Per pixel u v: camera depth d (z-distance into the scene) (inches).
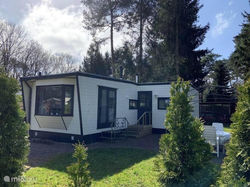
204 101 783.7
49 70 1201.4
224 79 903.7
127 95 463.8
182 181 127.8
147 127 455.2
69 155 262.7
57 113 345.1
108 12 721.6
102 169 209.0
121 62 786.8
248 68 615.2
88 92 350.0
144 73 760.3
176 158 134.5
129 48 769.6
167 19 677.3
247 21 643.5
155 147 316.8
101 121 379.2
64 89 340.5
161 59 725.9
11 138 117.6
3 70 126.5
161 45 727.7
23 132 123.7
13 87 124.5
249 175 107.7
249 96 116.6
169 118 144.9
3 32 904.9
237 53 675.4
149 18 729.6
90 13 728.3
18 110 125.2
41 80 367.9
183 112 142.7
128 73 792.3
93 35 752.3
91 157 252.5
